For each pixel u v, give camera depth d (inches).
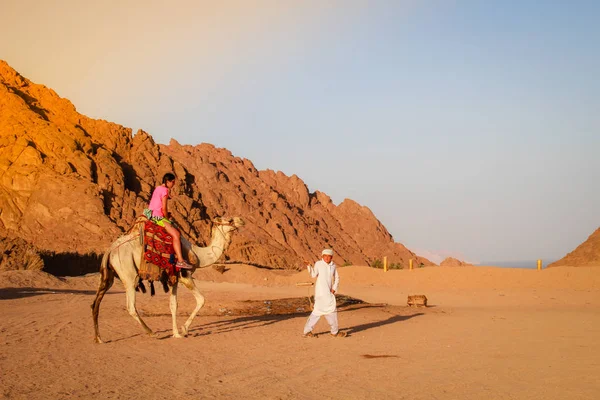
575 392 293.1
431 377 331.0
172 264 475.8
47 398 280.5
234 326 579.2
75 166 3230.8
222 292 1291.8
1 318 621.6
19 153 3184.1
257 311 718.5
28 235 2819.9
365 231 4416.8
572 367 358.6
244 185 4165.8
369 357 396.2
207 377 331.3
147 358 390.6
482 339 487.8
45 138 3287.4
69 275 2086.6
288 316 686.5
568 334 522.9
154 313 691.4
